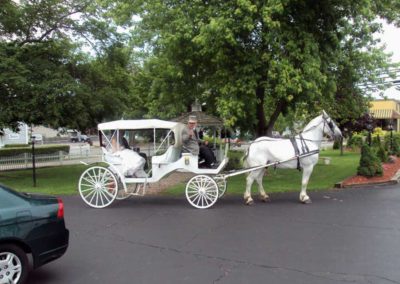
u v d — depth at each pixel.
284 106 17.52
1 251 5.27
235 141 35.59
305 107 16.39
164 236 8.36
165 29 14.45
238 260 6.77
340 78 17.70
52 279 6.05
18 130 20.08
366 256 6.89
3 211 5.37
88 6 19.33
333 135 11.92
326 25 14.70
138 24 15.73
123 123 11.62
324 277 5.98
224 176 11.53
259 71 13.98
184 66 15.67
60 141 71.38
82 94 17.89
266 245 7.59
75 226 9.36
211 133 22.28
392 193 13.13
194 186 11.33
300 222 9.34
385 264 6.50
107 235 8.53
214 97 17.64
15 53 17.41
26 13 18.97
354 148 35.72
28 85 16.61
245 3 12.04
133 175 11.74
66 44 19.70
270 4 12.15
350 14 14.66
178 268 6.45
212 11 13.20
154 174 11.65
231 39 12.42
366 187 14.55
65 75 17.86
